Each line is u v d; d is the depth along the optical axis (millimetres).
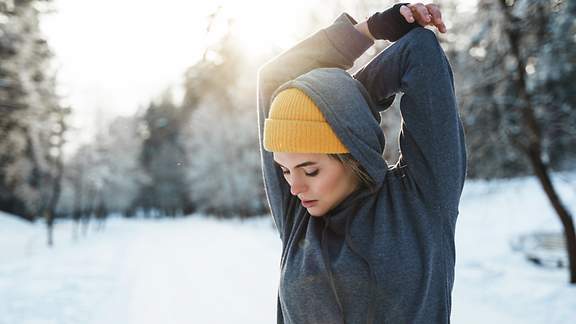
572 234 7996
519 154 8758
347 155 844
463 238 15266
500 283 8992
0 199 34656
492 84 7574
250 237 26562
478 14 6898
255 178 36500
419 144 862
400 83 912
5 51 15070
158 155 66500
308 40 1061
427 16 918
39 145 20609
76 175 32562
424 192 860
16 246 21719
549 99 8000
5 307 8648
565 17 6719
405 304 823
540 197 17281
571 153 12281
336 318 849
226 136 38156
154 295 10516
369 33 1026
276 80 1068
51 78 19953
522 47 7070
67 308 8852
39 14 18938
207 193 42844
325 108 806
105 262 16312
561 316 6676
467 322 6867
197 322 8219
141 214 74500
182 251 20281
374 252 835
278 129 831
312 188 861
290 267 906
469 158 8141
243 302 9734
